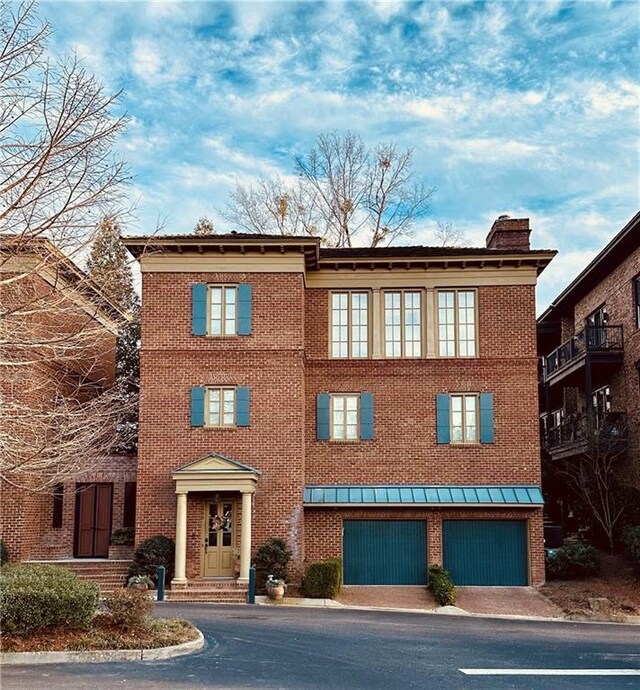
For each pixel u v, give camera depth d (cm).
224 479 2542
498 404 2797
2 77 1312
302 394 2697
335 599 2445
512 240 3016
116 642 1495
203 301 2719
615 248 3122
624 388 3152
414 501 2684
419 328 2862
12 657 1423
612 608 2273
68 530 2864
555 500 3491
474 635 1838
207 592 2414
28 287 1482
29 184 1302
